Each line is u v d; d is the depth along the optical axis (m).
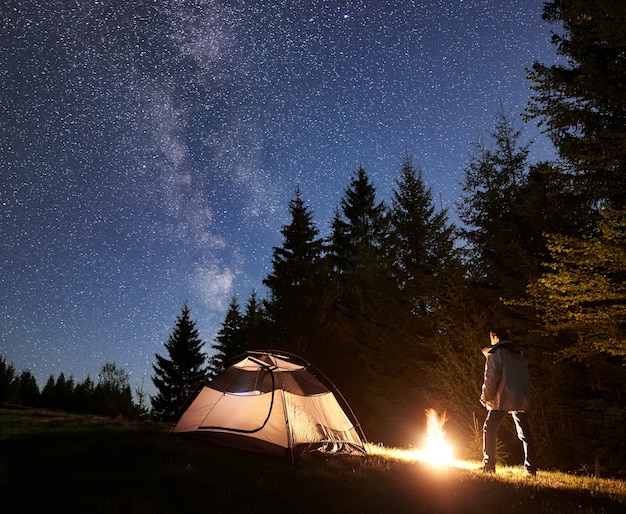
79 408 52.78
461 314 14.48
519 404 6.44
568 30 11.14
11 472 5.34
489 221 15.06
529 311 13.20
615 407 10.34
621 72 9.84
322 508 4.33
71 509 3.87
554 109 10.71
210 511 4.06
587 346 9.73
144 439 7.51
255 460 6.51
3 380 51.41
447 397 14.25
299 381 8.09
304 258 29.88
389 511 4.31
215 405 7.88
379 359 20.28
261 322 29.47
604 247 8.95
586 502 5.11
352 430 8.35
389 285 20.09
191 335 42.94
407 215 20.70
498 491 5.14
